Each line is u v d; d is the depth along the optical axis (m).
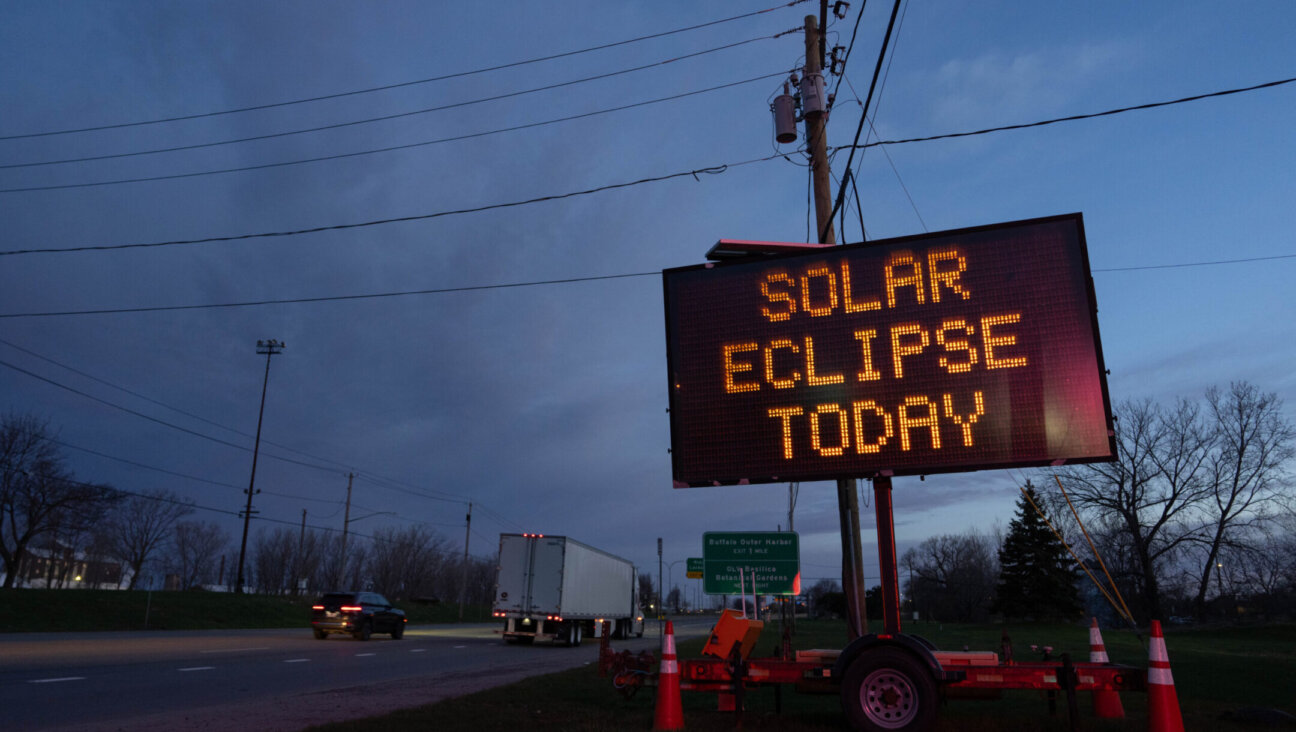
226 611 38.91
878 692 7.39
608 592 34.56
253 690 12.02
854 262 9.30
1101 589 8.04
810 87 12.16
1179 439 48.72
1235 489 47.16
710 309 9.62
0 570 59.31
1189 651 24.73
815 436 8.88
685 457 9.22
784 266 9.52
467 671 16.38
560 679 13.76
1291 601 48.28
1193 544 48.28
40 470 45.06
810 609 130.38
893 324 8.98
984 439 8.37
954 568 104.44
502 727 8.20
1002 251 8.86
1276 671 15.12
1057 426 8.22
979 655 7.62
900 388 8.77
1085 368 8.30
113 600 34.31
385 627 28.89
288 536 77.44
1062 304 8.54
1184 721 8.15
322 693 11.76
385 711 9.77
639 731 7.91
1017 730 7.50
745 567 17.03
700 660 8.29
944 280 8.95
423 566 86.62
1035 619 56.84
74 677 12.77
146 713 9.46
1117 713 8.84
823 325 9.20
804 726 7.92
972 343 8.68
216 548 81.06
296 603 48.47
